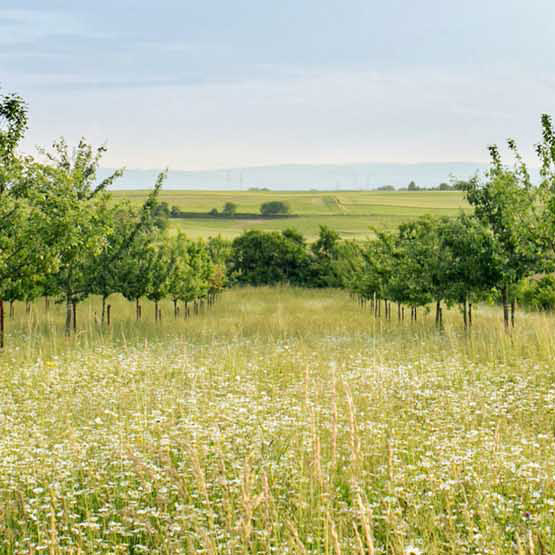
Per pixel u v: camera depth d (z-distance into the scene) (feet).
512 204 72.49
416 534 18.83
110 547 19.13
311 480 20.54
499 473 22.99
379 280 108.17
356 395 37.37
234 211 435.53
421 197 565.94
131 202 90.58
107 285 87.92
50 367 49.80
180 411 34.50
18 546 18.69
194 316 110.32
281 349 59.93
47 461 24.88
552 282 107.14
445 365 49.75
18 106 57.93
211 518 17.62
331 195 593.42
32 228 58.85
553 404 36.22
